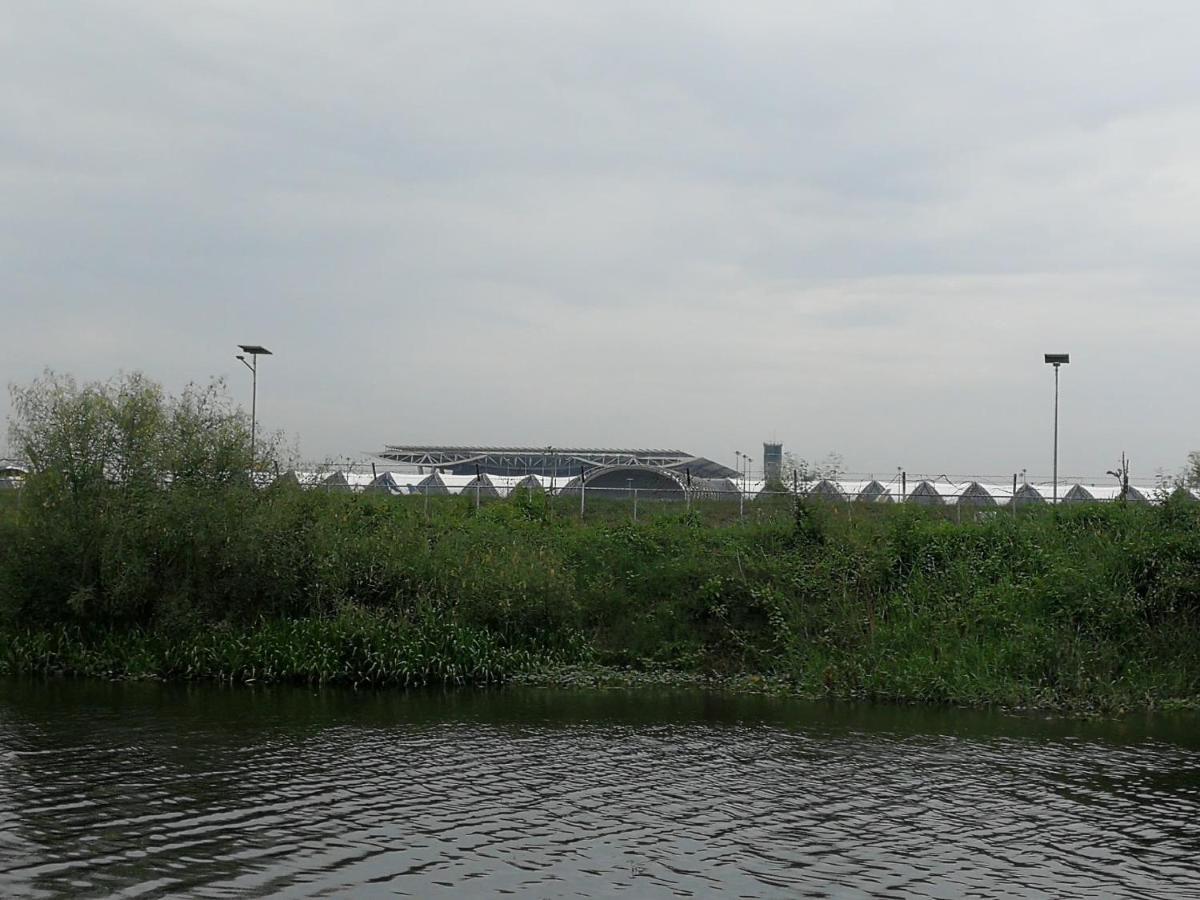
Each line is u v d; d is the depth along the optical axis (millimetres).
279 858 15297
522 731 24156
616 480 66438
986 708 27641
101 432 33094
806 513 36000
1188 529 32594
